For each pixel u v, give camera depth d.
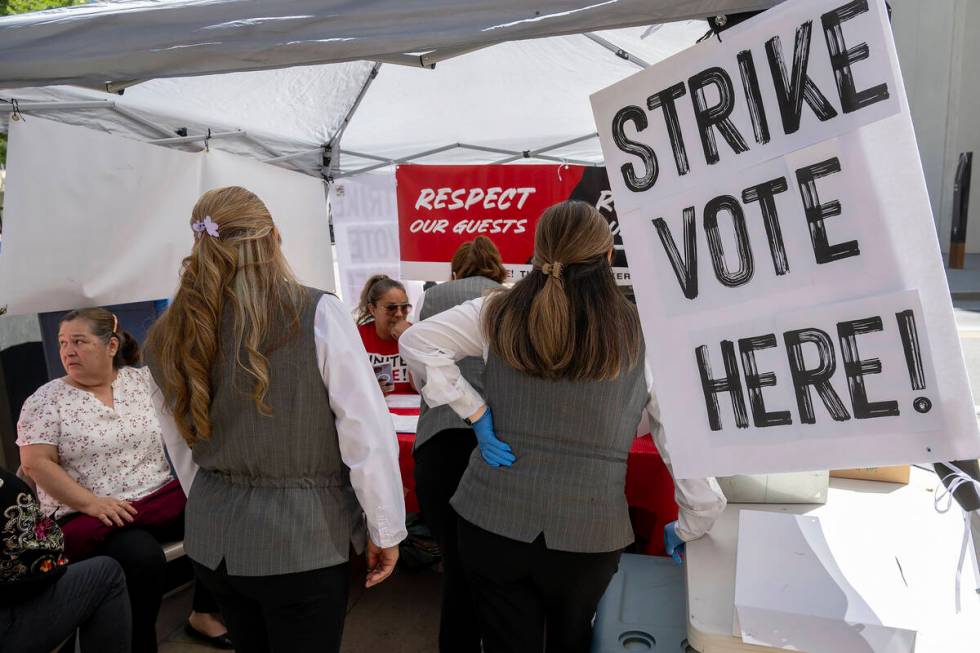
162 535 2.55
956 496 1.30
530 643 1.66
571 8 1.33
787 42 1.22
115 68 1.49
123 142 2.76
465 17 1.37
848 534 1.60
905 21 13.73
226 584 1.54
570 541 1.52
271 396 1.46
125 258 2.80
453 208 3.68
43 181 2.48
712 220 1.32
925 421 1.20
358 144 4.46
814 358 1.26
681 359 1.37
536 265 1.58
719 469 1.35
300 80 3.13
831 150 1.21
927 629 1.26
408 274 3.80
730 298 1.32
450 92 3.63
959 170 12.92
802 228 1.25
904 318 1.19
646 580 1.94
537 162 4.57
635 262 1.40
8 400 3.38
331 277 4.23
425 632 2.73
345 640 2.69
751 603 1.34
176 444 1.74
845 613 1.29
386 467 1.54
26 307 2.44
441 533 2.17
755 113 1.26
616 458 1.58
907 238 1.18
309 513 1.50
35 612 1.79
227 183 3.33
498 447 1.59
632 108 1.38
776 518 1.67
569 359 1.48
